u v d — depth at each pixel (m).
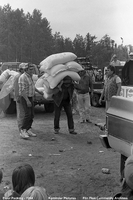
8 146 6.96
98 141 7.54
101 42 97.19
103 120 10.47
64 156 6.25
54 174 5.21
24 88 7.43
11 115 11.41
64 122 10.19
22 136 7.71
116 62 13.04
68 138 7.86
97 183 4.82
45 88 8.20
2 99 10.74
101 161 5.92
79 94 9.73
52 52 93.50
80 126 9.38
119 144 4.20
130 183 2.70
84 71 9.61
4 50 79.00
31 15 91.00
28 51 83.62
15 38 79.88
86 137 7.98
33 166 5.61
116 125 4.25
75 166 5.63
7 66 14.91
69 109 8.30
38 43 85.25
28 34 84.75
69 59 8.23
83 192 4.49
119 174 5.19
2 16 82.00
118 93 7.43
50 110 12.20
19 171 3.13
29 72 7.62
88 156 6.27
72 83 8.14
